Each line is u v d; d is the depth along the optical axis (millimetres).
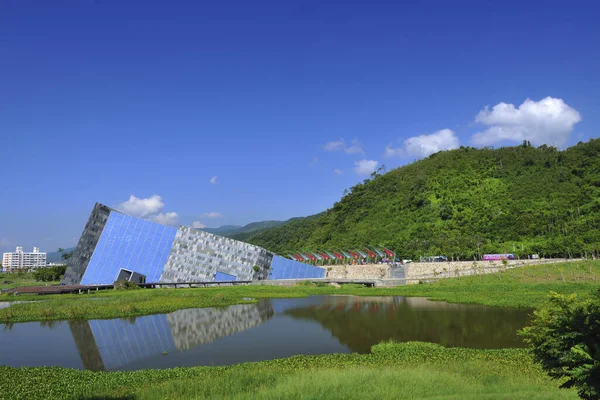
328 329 57562
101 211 124938
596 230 133500
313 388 27562
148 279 122875
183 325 61062
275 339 51812
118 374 35062
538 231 151500
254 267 134250
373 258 165250
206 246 130500
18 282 176000
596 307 19469
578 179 185375
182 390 28625
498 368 33938
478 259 140625
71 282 119438
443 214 183875
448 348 43219
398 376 30266
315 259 181250
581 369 17969
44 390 30516
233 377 31438
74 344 50125
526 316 62531
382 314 68750
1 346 49312
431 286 105688
